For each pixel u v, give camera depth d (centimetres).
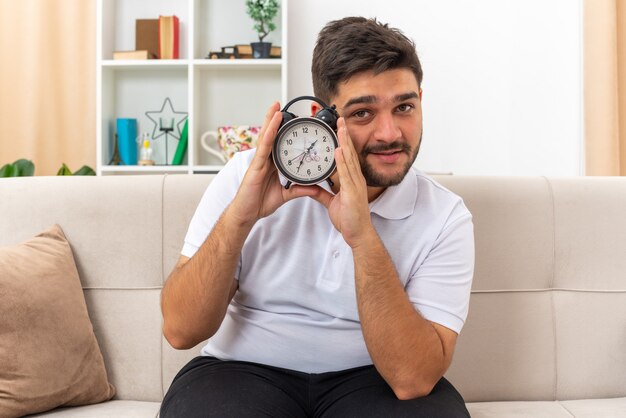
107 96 322
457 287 125
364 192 115
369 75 116
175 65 316
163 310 128
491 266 157
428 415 110
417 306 123
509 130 332
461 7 330
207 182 160
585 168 320
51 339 138
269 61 311
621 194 162
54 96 331
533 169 333
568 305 158
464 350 154
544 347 156
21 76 329
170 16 322
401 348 114
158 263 157
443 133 333
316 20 331
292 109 333
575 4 327
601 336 157
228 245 119
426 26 331
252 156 135
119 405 146
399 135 118
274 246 129
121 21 334
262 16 317
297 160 116
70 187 160
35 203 159
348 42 117
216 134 323
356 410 114
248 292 131
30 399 132
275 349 127
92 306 156
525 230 158
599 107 318
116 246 158
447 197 133
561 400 155
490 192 159
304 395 124
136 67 321
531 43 330
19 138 329
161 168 311
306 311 129
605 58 316
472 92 332
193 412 110
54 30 331
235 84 334
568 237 159
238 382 119
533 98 331
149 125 334
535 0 329
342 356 126
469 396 154
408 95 117
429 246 127
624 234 160
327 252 126
